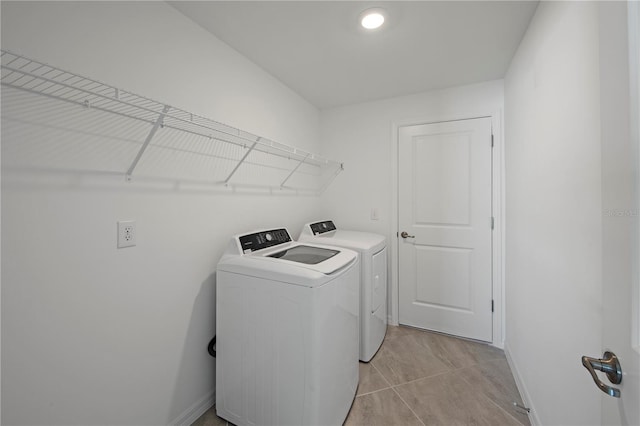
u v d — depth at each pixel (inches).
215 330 62.6
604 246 23.4
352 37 64.3
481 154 89.4
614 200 21.9
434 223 96.7
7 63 33.5
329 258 60.3
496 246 87.1
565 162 41.5
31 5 35.5
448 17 57.1
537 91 53.4
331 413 52.1
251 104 74.6
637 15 19.9
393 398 64.3
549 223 47.8
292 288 49.2
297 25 59.7
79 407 40.4
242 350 54.9
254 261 54.9
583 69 36.1
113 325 44.2
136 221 47.3
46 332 37.0
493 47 68.3
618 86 21.3
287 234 77.0
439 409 61.0
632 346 20.1
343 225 111.1
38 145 36.1
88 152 41.0
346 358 58.8
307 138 104.4
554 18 45.4
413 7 54.2
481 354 83.0
